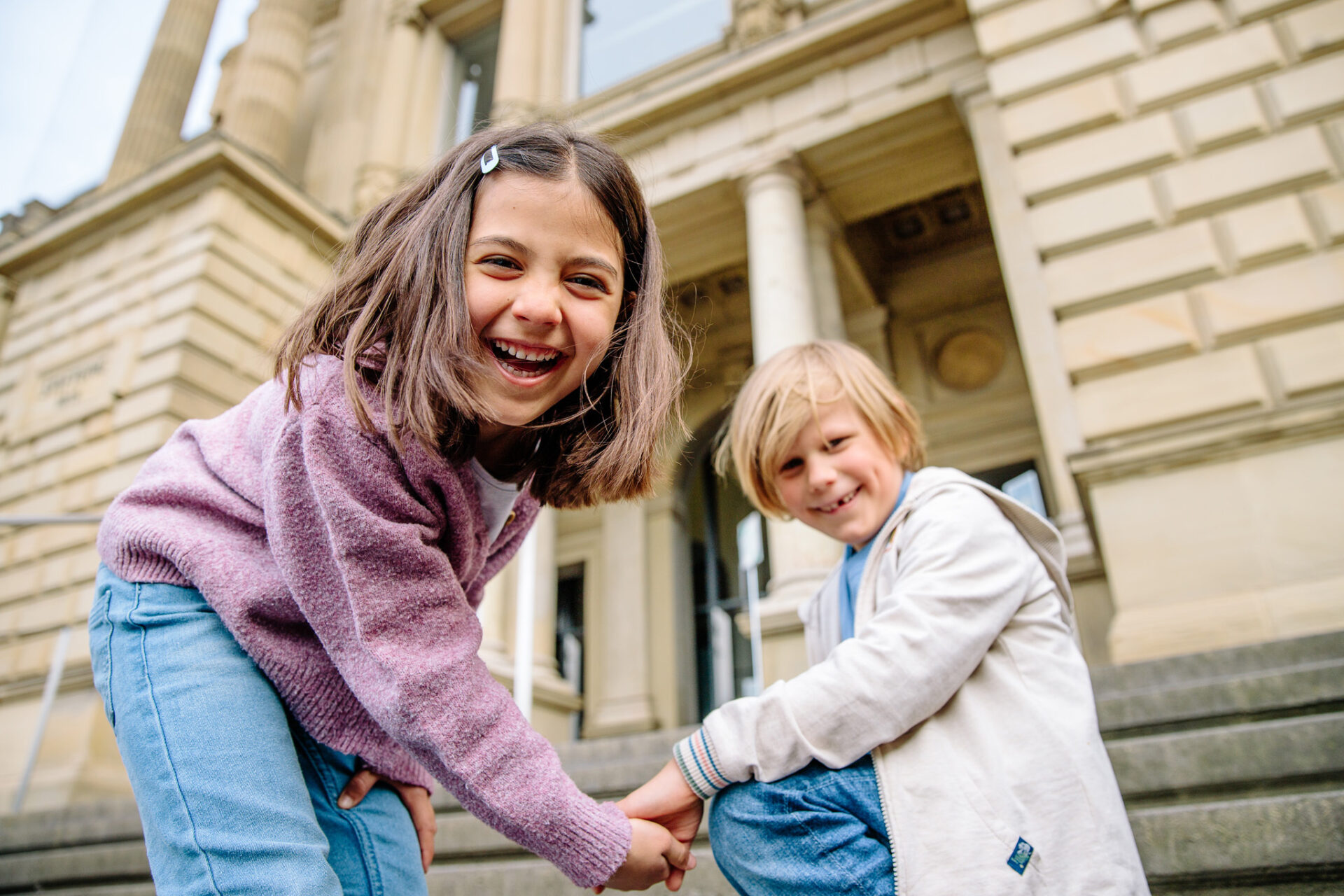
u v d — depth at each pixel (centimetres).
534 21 947
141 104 1032
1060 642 115
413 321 98
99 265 814
